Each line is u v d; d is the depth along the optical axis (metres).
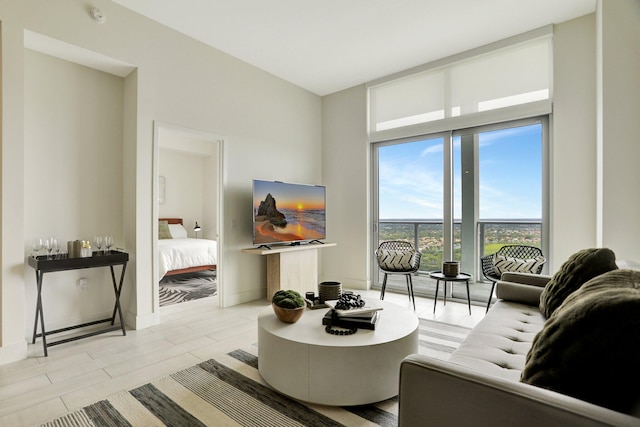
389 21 3.36
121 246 3.42
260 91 4.43
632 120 2.44
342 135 5.18
